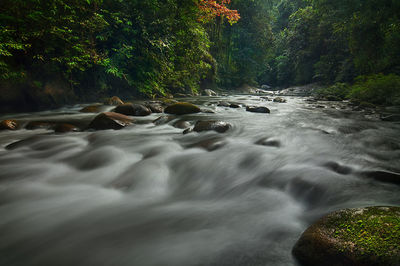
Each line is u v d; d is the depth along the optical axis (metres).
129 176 2.52
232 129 4.12
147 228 1.65
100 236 1.58
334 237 1.27
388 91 9.53
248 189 2.19
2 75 6.12
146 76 10.48
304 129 4.27
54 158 3.03
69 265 1.33
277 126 4.58
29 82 7.00
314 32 22.67
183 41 12.39
